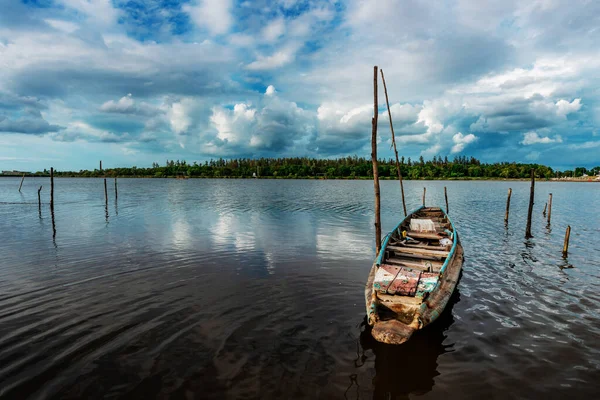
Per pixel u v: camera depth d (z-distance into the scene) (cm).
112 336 973
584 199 5741
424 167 17912
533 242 2312
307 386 776
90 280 1448
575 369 848
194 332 1002
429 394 756
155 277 1492
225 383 780
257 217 3438
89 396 731
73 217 3381
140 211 3906
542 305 1236
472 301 1270
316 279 1474
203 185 11588
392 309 1017
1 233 2519
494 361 882
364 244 2180
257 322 1070
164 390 753
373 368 847
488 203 5075
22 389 747
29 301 1218
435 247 1539
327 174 18788
